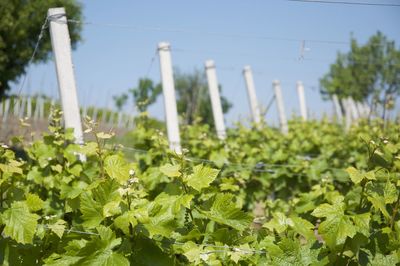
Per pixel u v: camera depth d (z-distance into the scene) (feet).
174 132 19.65
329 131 35.01
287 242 9.70
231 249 10.15
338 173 21.17
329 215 9.35
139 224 8.99
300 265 9.61
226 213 10.32
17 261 9.40
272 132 29.94
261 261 9.93
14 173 11.39
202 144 23.56
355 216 9.30
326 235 9.23
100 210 9.36
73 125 15.24
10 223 9.18
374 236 9.78
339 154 27.20
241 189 19.39
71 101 15.26
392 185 10.32
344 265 9.64
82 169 13.87
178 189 10.50
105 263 8.55
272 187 21.25
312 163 21.63
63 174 14.01
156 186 14.74
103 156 12.12
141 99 22.07
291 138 30.04
